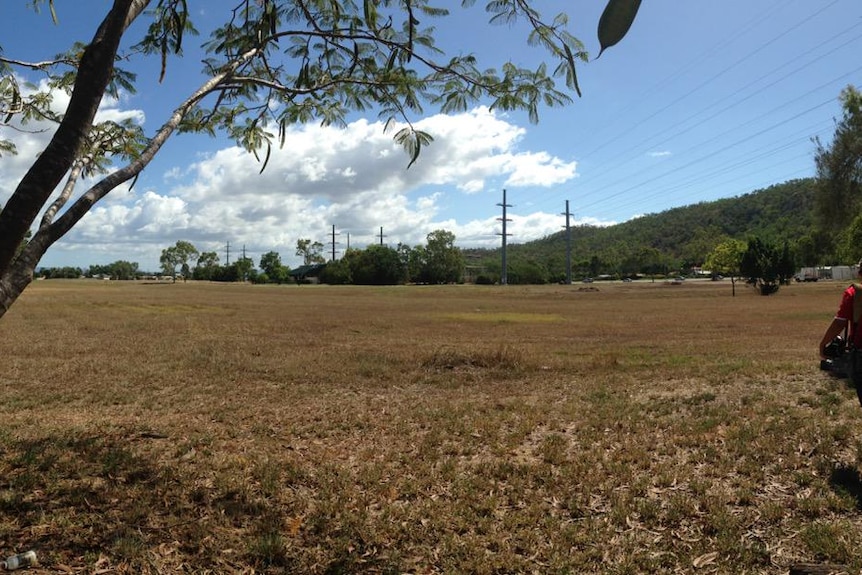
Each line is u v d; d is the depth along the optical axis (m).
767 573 3.26
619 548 3.62
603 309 34.69
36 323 21.17
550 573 3.38
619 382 9.45
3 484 4.47
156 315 27.11
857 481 4.29
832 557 3.31
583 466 5.07
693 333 19.33
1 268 2.47
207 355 13.40
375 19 3.95
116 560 3.42
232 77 3.69
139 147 4.42
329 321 24.94
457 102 4.33
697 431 5.89
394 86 4.22
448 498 4.50
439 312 32.34
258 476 4.91
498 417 7.07
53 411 7.84
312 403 8.41
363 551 3.67
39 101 4.69
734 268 50.59
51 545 3.55
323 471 5.07
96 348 14.47
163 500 4.28
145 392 9.20
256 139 5.08
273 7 3.86
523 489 4.63
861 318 4.02
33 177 2.49
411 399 8.69
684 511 4.01
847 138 19.27
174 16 3.47
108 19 2.61
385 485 4.75
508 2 2.83
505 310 34.38
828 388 7.35
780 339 16.20
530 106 4.20
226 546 3.67
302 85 4.53
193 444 5.93
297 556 3.60
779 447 5.11
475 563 3.47
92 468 4.92
